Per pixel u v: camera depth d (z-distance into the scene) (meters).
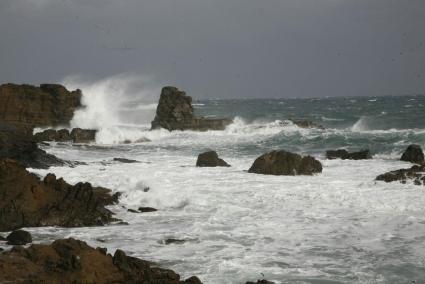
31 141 52.34
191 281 20.61
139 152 72.19
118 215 33.84
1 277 19.41
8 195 31.95
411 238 27.92
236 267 23.48
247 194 38.47
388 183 41.09
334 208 34.59
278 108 190.38
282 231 29.52
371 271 23.09
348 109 167.38
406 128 105.31
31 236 28.48
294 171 47.31
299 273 22.77
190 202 36.41
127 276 20.66
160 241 27.64
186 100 100.94
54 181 33.88
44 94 97.56
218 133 95.19
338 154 61.47
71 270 20.16
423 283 21.72
